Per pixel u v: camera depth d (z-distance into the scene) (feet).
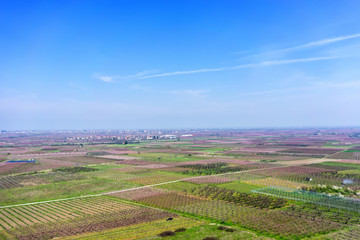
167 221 287.69
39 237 248.93
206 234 250.98
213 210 319.06
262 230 258.98
